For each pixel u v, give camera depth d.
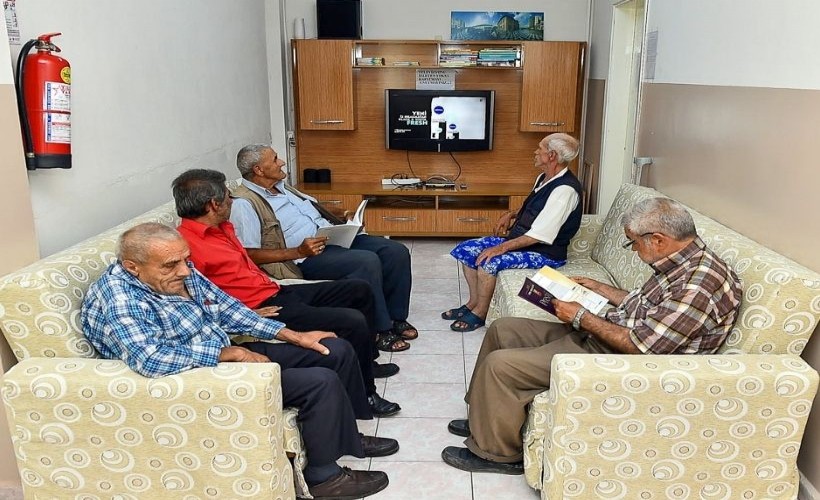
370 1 4.99
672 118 3.04
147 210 2.75
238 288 2.38
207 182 2.23
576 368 1.68
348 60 4.85
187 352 1.66
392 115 5.07
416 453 2.26
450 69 5.10
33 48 1.88
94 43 2.27
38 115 1.80
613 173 4.50
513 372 1.97
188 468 1.69
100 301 1.71
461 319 3.42
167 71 2.94
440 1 4.98
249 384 1.60
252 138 4.49
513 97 5.14
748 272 1.89
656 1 3.30
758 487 1.77
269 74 4.95
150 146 2.76
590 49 4.98
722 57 2.48
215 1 3.64
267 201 2.98
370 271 3.03
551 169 3.17
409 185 5.14
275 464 1.70
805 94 1.88
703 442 1.72
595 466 1.75
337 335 2.41
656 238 1.86
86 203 2.24
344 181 5.32
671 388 1.65
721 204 2.47
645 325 1.85
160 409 1.62
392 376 2.85
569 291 2.13
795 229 1.93
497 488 2.07
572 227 3.18
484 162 5.30
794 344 1.78
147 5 2.71
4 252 1.83
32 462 1.69
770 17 2.10
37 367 1.65
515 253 3.20
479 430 2.09
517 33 5.03
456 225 5.04
